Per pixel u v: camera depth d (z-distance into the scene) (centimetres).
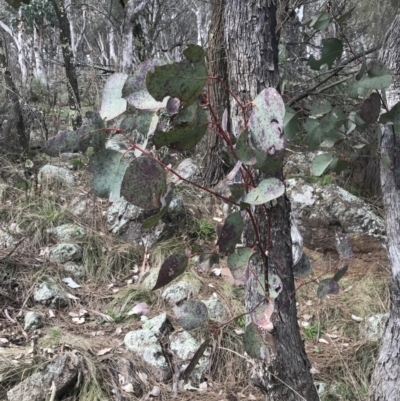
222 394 256
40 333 288
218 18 416
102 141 88
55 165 487
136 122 94
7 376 239
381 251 375
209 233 402
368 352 286
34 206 412
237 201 103
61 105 679
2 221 397
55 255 362
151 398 251
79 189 452
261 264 140
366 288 348
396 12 176
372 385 202
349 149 435
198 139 87
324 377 270
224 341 283
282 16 458
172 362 275
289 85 480
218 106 413
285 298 146
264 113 81
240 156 88
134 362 267
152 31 685
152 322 298
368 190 450
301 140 504
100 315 315
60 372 239
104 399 238
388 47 176
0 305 311
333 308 330
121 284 354
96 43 1553
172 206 401
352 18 385
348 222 384
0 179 445
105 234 394
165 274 94
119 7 652
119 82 90
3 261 340
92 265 364
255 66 131
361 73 122
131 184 80
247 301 149
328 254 387
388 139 176
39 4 871
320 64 142
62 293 329
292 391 154
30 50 967
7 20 1098
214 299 320
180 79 75
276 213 139
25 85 662
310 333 309
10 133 496
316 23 149
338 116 145
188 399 251
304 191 407
